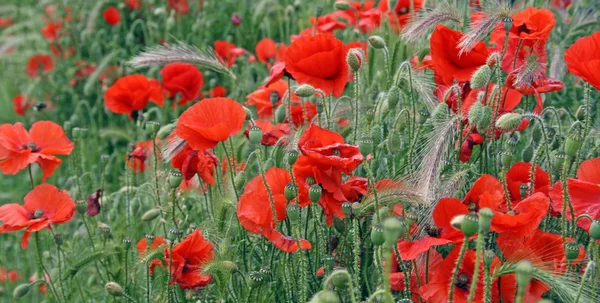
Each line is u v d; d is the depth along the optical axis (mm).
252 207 3188
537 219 2768
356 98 3781
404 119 3814
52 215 4020
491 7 3777
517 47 3707
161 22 8727
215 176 4207
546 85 3594
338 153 3195
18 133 4363
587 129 3406
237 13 8000
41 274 4820
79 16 9203
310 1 8008
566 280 2826
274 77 4133
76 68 8211
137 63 4680
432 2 4609
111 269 4648
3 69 9680
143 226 5211
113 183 6668
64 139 4441
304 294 3205
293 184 3131
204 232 3699
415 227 3176
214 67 4898
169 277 3420
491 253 2660
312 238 3791
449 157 3574
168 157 3803
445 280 2965
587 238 3543
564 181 2918
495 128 3588
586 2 5262
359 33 5371
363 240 3686
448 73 3691
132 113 6281
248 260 3893
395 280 3193
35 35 9203
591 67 3072
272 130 4078
